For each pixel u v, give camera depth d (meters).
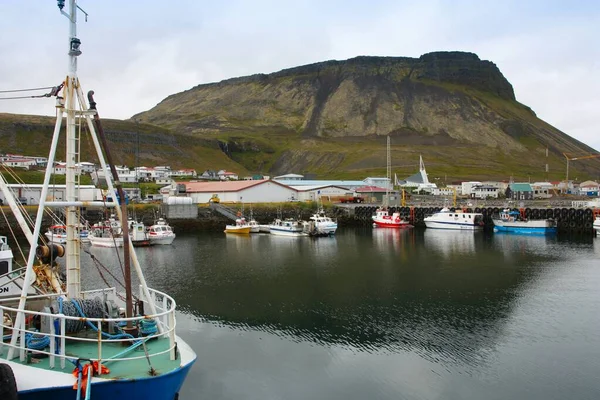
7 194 14.33
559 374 20.31
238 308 30.52
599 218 74.06
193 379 19.80
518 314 28.88
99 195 70.06
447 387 19.19
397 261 48.94
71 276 14.39
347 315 28.91
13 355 12.30
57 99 13.59
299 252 56.31
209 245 63.66
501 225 82.19
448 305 31.06
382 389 18.98
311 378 20.02
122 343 13.84
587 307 30.33
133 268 44.47
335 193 126.75
